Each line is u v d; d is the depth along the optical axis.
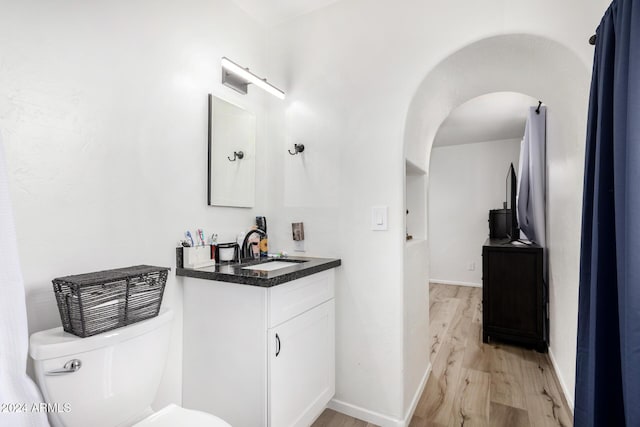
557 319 2.26
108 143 1.26
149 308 1.17
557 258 2.24
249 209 1.98
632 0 0.92
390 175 1.71
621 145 0.97
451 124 4.07
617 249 0.97
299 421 1.45
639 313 0.87
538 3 1.42
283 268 1.49
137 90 1.37
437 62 1.63
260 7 1.94
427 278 2.30
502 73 1.78
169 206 1.49
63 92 1.14
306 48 2.00
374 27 1.79
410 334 1.83
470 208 5.18
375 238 1.74
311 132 1.96
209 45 1.71
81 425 0.97
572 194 1.77
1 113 0.99
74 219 1.16
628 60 0.95
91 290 1.00
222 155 1.77
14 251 0.86
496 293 2.82
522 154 3.28
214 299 1.42
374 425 1.70
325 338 1.70
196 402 1.49
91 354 0.99
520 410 1.83
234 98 1.87
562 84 1.65
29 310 1.05
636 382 0.87
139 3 1.38
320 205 1.92
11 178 1.01
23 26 1.04
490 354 2.61
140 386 1.12
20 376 0.86
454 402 1.92
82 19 1.19
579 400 1.23
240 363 1.34
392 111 1.72
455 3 1.59
